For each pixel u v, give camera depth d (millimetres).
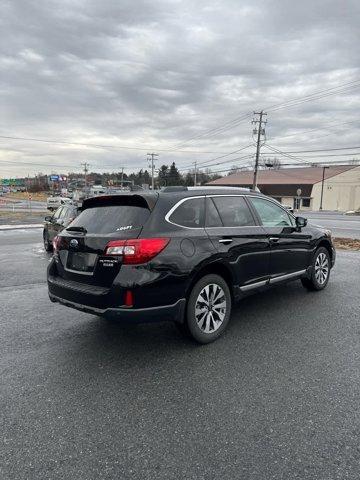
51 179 128750
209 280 4312
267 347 4227
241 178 84938
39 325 5066
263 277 5172
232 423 2863
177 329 4844
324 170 70438
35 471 2395
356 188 72312
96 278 3975
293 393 3268
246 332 4676
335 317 5191
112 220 4195
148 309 3801
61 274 4496
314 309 5543
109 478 2334
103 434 2754
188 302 4133
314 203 70312
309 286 6496
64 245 4426
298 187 71125
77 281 4215
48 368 3797
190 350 4184
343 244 13750
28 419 2943
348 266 8961
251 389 3342
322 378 3520
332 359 3912
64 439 2703
